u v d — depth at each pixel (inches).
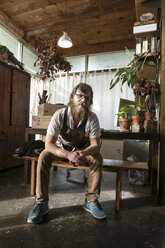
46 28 157.0
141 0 87.0
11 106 107.7
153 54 83.8
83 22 145.7
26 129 82.7
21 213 54.7
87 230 46.7
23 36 161.3
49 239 42.5
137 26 87.0
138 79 84.9
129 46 164.1
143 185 85.4
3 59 104.4
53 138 54.4
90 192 55.8
